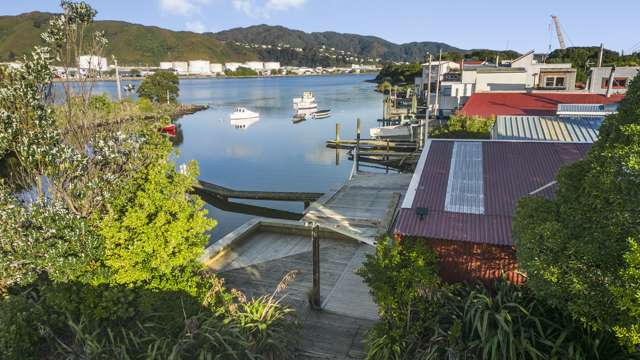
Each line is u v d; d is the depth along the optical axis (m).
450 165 14.09
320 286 14.51
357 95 131.75
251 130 66.25
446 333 8.88
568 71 47.28
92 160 11.73
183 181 10.46
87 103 13.91
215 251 17.00
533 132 21.23
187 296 10.14
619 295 5.88
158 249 9.31
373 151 44.62
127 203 9.93
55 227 9.59
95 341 8.63
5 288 10.43
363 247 17.72
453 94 57.00
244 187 35.81
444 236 10.64
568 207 7.41
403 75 146.50
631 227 6.21
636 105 7.18
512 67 59.53
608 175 6.61
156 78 92.88
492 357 7.89
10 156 14.77
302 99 90.81
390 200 16.16
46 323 9.44
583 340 8.13
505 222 10.88
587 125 21.42
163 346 8.55
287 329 10.71
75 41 13.51
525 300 9.30
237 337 9.20
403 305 9.52
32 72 11.30
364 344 10.94
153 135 12.61
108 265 9.60
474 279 10.96
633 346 6.19
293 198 30.42
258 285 14.76
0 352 8.77
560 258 6.83
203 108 98.12
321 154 47.50
